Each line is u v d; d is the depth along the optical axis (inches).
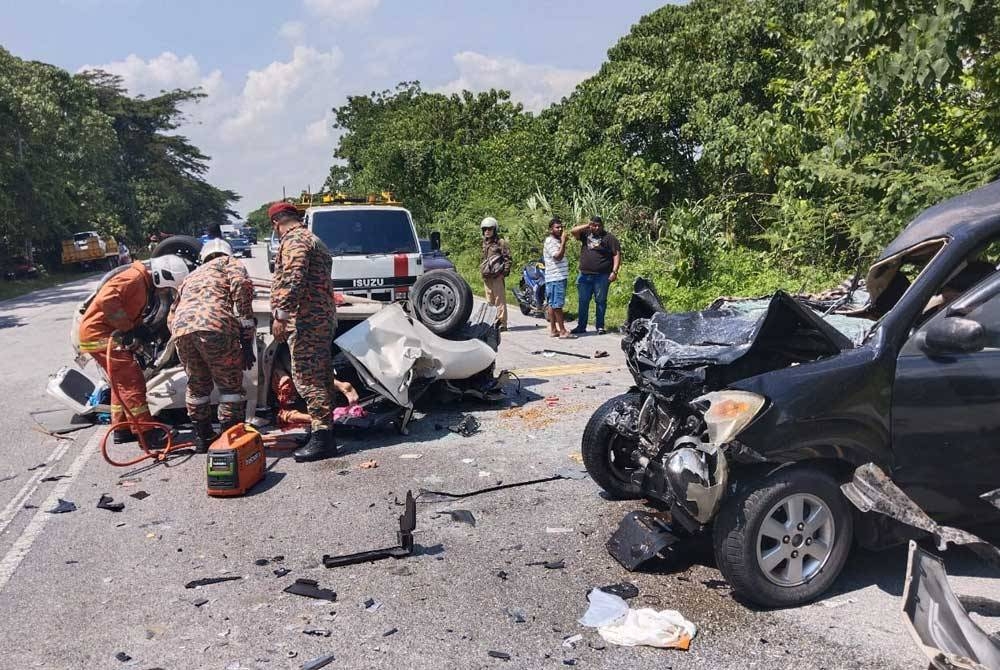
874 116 384.2
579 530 190.7
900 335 155.3
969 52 343.6
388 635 144.5
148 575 172.7
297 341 248.4
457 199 1278.3
